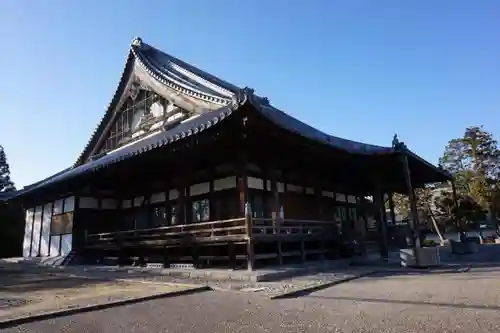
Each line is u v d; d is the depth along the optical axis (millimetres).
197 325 5461
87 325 5688
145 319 5988
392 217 25297
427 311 5824
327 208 19547
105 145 25734
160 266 15445
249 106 10516
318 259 16312
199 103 18297
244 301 7426
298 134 12477
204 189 15719
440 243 30547
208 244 13508
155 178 18328
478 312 5586
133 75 23031
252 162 14555
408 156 16047
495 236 33906
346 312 6008
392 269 12836
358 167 18062
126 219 20562
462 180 39688
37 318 6145
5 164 45812
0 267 19156
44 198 23766
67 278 13266
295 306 6691
